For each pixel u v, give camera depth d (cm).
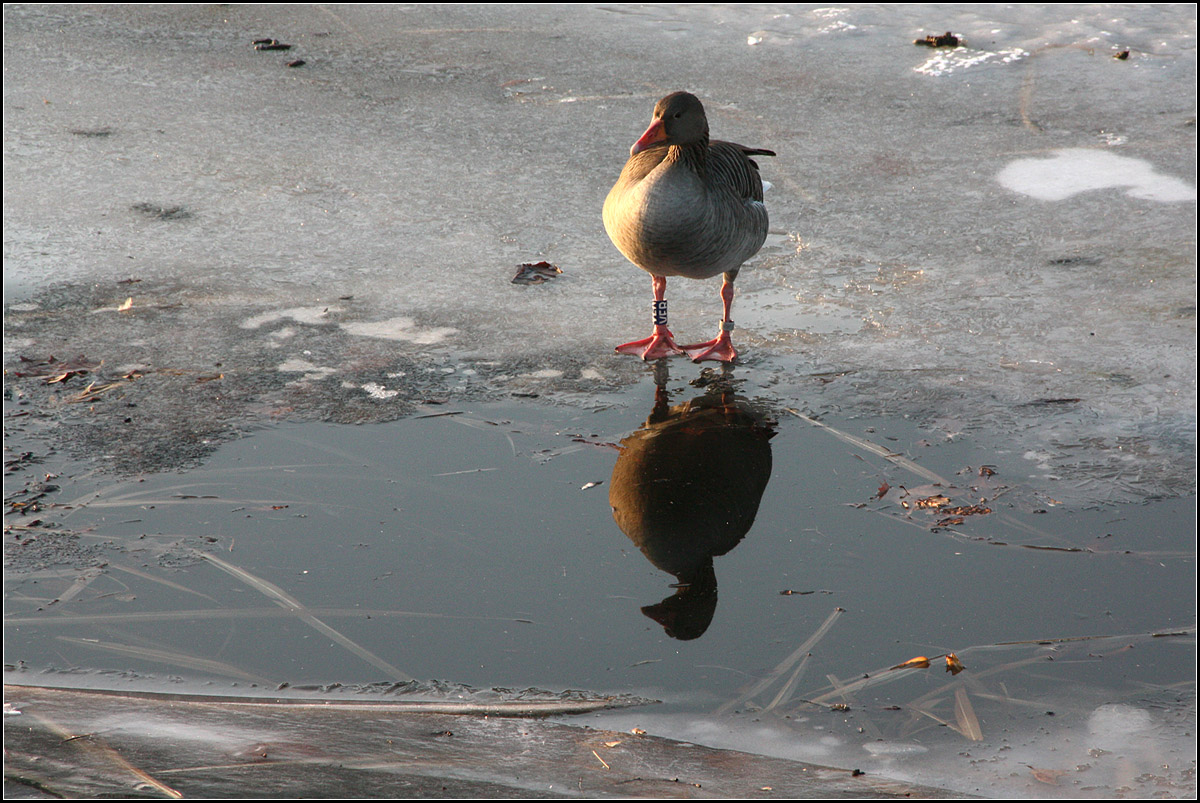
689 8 2325
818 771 514
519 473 854
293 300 1141
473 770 484
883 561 744
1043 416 934
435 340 1071
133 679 616
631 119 1706
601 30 2169
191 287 1159
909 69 1931
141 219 1317
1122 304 1138
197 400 945
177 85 1794
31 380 964
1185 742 564
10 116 1617
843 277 1218
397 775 464
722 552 756
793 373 1018
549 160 1546
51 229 1274
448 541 766
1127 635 662
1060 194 1425
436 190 1436
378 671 631
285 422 919
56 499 798
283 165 1499
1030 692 611
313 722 545
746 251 1031
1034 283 1191
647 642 662
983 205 1395
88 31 2048
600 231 1339
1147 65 1919
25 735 489
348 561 741
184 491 816
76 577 713
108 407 928
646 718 590
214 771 446
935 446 891
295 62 1920
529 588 716
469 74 1902
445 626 676
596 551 758
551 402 966
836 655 648
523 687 619
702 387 995
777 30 2164
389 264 1232
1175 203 1389
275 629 670
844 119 1702
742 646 658
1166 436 898
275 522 782
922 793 486
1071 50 2011
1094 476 844
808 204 1405
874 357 1044
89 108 1672
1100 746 562
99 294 1132
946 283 1196
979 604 696
